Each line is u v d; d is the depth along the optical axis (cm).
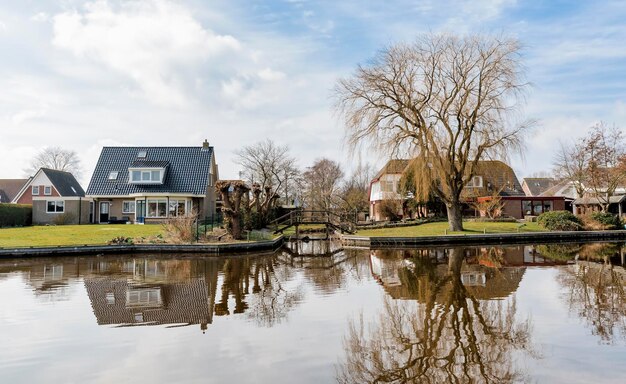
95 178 3744
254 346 742
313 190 6275
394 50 2647
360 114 2700
